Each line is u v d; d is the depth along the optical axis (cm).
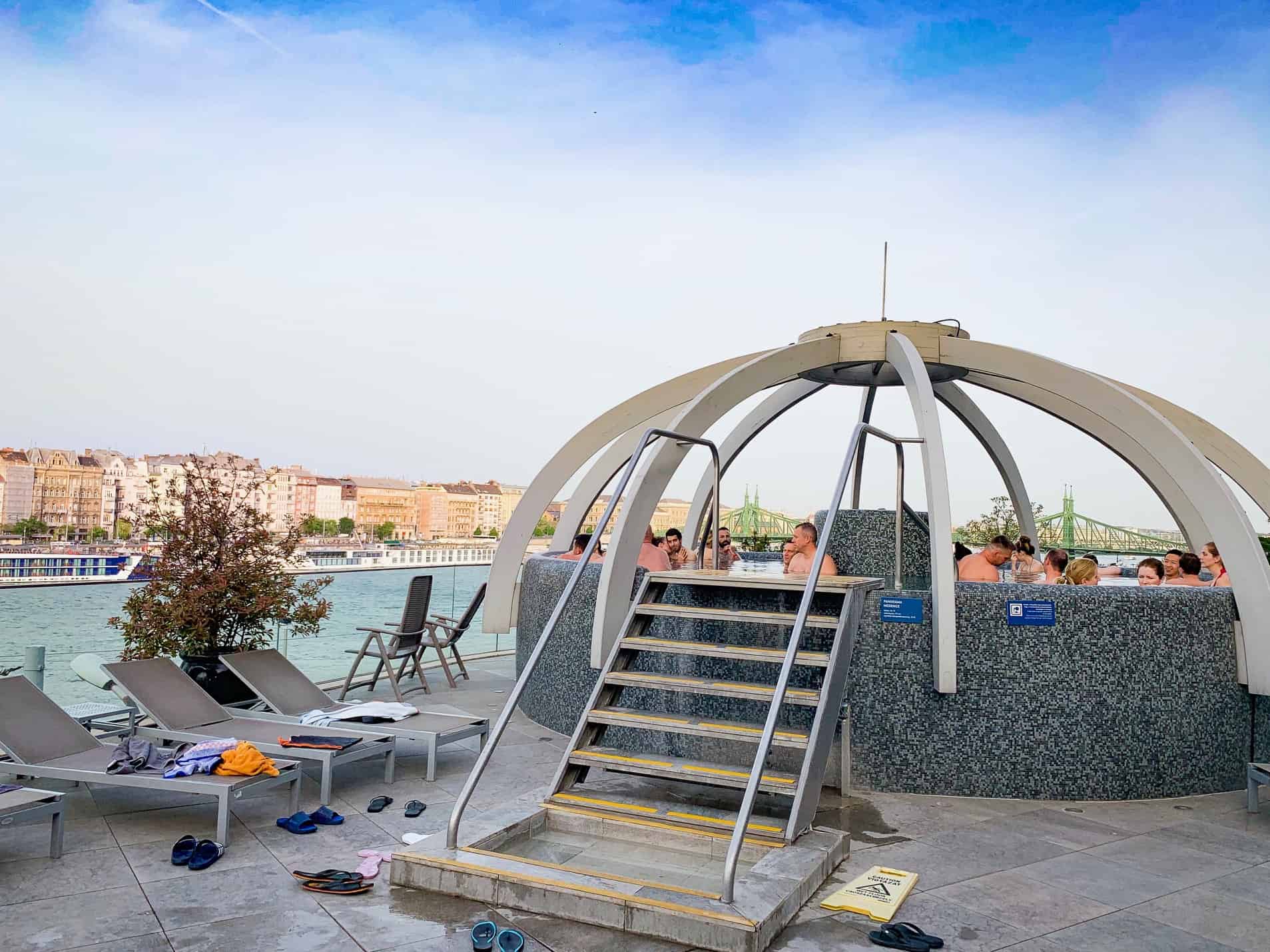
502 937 352
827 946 365
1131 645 608
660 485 702
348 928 370
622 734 707
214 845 456
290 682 698
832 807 575
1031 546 951
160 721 588
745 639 651
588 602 748
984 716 606
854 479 1164
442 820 527
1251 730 638
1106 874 457
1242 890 437
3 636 752
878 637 618
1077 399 728
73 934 359
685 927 360
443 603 1220
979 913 404
